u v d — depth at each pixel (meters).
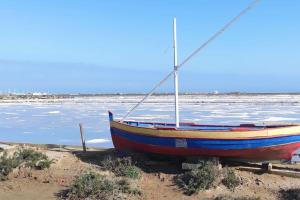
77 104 64.31
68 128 28.53
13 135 25.09
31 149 12.78
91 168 11.64
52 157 12.55
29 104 67.00
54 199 9.93
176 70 12.38
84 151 13.48
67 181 10.93
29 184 10.85
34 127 29.61
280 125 12.00
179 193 10.05
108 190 9.91
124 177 10.80
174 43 12.39
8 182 10.98
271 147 10.70
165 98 90.06
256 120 31.38
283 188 9.89
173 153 11.45
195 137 10.98
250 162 11.28
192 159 11.27
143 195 9.98
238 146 10.77
